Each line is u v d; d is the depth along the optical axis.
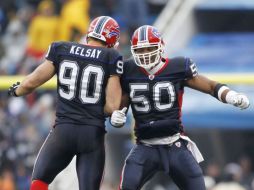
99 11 48.53
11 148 40.53
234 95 23.83
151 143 24.12
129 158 24.09
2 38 49.34
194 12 43.31
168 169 24.00
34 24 46.72
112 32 24.12
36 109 43.31
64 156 23.53
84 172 23.27
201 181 23.94
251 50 42.28
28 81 23.84
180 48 42.66
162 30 42.97
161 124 23.84
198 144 44.47
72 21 46.38
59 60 23.78
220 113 40.72
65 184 28.91
